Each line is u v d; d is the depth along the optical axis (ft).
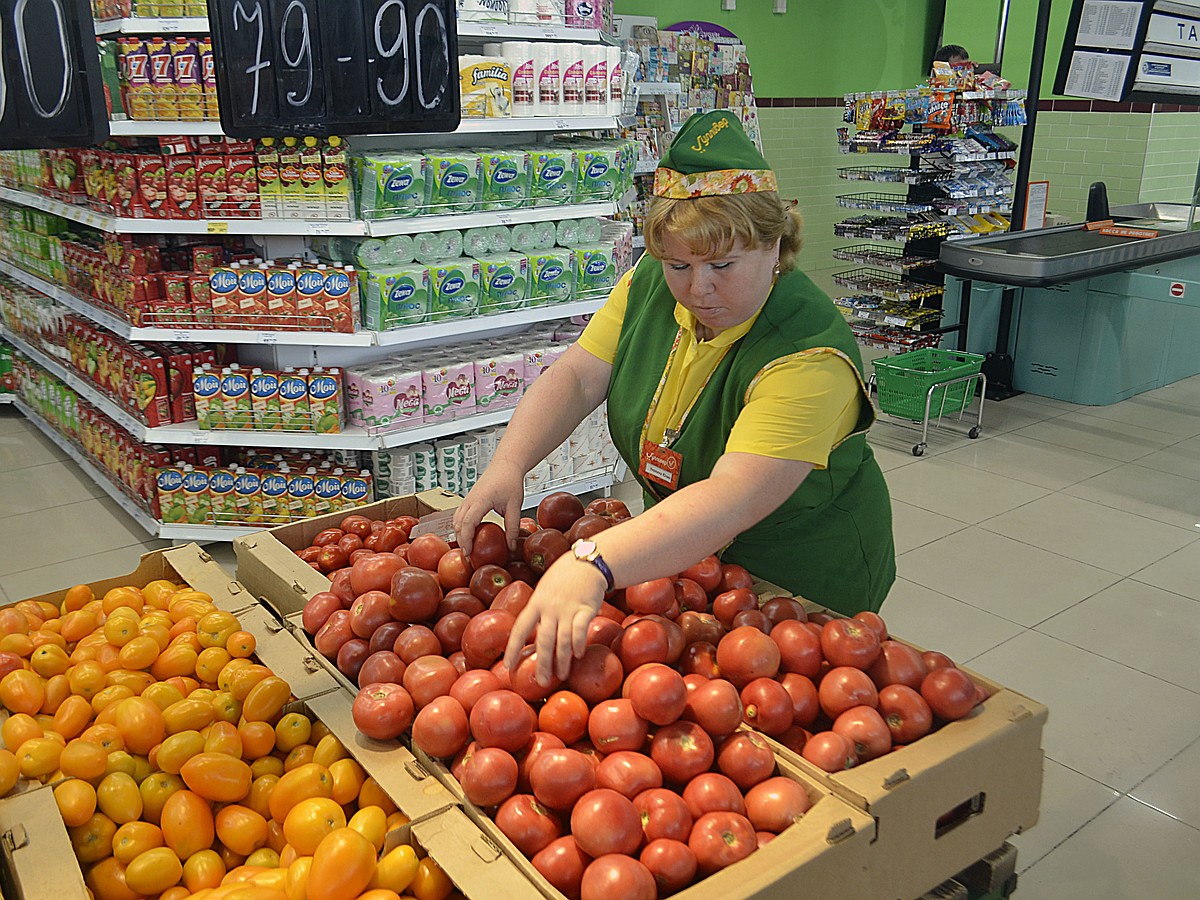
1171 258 19.56
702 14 27.50
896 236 20.49
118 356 14.03
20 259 18.15
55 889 4.16
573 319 16.28
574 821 4.18
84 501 15.88
